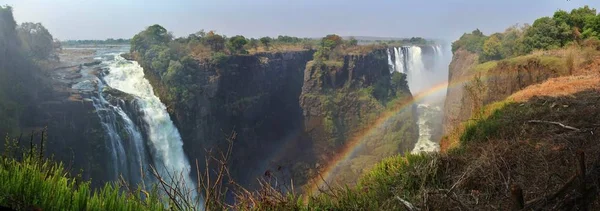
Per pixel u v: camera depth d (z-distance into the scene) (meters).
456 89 39.16
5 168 5.06
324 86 61.03
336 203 6.80
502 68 25.36
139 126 38.56
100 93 37.81
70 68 43.78
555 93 16.20
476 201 6.22
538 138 9.53
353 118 59.88
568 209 5.45
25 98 30.16
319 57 64.94
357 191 7.52
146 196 5.53
